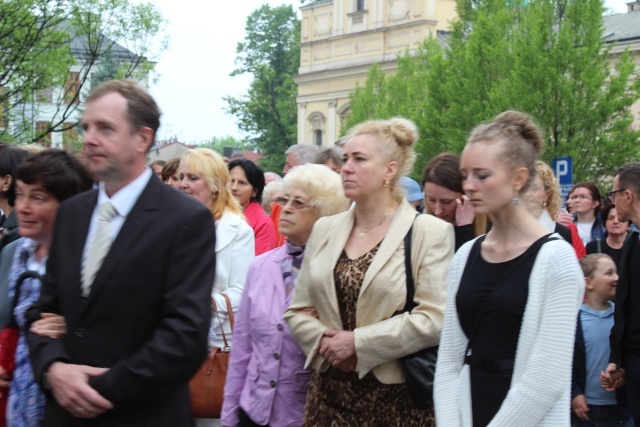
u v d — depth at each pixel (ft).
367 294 11.67
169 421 9.78
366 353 11.41
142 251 9.40
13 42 54.70
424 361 11.56
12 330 11.91
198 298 9.43
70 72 63.31
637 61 120.37
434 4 161.79
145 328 9.43
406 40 163.02
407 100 119.03
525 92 75.00
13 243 12.76
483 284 9.60
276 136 200.54
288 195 13.44
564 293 9.11
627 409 17.29
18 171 11.93
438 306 11.51
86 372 9.26
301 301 12.53
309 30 179.63
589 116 73.31
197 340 9.29
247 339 13.56
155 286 9.39
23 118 58.44
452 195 14.62
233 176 21.29
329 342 11.62
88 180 12.32
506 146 9.44
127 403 9.27
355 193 12.09
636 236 16.05
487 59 85.05
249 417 13.11
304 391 13.00
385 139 12.21
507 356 9.32
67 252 9.85
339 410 11.89
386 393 11.70
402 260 11.75
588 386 17.29
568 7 75.15
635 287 15.84
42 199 11.89
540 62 74.08
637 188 16.20
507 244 9.64
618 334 16.08
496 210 9.53
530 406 8.94
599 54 80.79
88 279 9.54
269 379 13.00
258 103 199.52
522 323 9.25
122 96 9.68
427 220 12.06
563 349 9.01
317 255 12.44
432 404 11.58
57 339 9.71
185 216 9.61
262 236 20.84
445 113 93.04
